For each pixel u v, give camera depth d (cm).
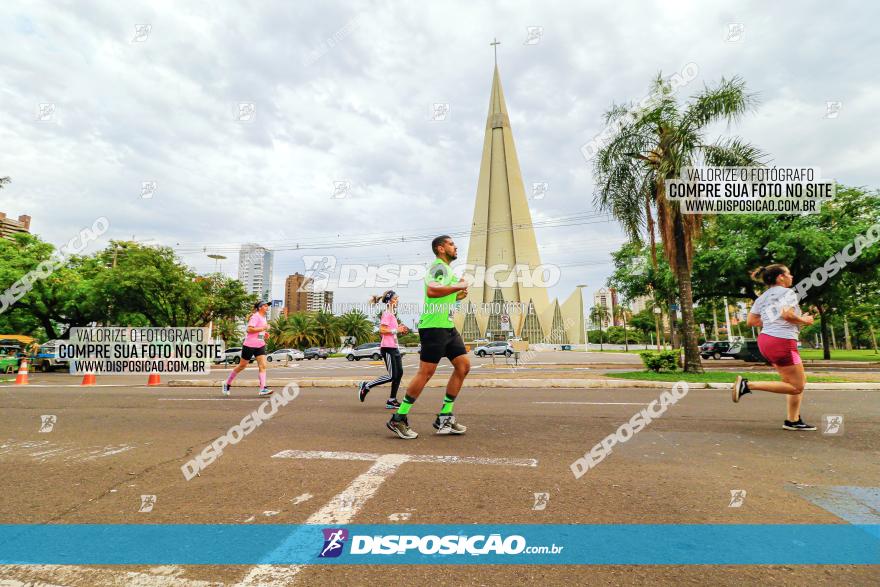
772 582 177
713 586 174
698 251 2066
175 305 2686
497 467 330
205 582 181
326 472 321
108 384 1157
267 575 185
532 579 180
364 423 523
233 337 4878
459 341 441
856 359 2611
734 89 1088
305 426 505
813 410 603
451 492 277
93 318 2770
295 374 1712
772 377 1059
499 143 9375
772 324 472
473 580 180
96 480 310
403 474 314
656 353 1220
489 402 712
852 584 175
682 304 1194
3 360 1962
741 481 298
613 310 8550
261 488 288
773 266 484
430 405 680
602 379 1044
